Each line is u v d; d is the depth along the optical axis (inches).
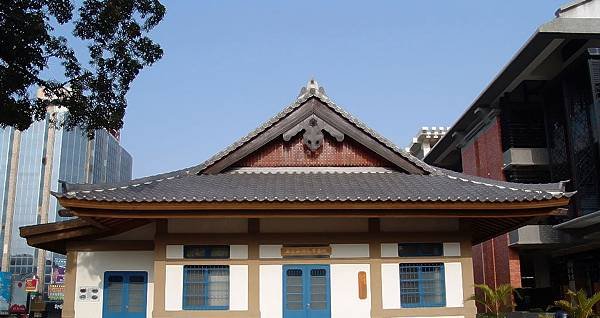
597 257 1165.1
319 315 595.2
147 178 630.5
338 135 693.3
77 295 632.4
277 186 608.1
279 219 620.1
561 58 1104.8
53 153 3927.2
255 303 593.9
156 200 541.0
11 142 3939.5
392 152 692.7
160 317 586.9
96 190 567.5
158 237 607.5
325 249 612.4
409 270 616.4
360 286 604.4
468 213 584.7
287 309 595.2
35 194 3853.3
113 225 632.4
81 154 4047.7
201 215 567.2
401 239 619.8
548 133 1196.5
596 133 1019.9
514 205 566.9
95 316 628.7
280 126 690.8
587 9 1032.2
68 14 575.2
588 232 1049.5
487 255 1337.4
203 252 609.3
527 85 1203.9
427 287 613.3
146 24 604.4
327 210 567.5
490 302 647.1
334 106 694.5
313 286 603.5
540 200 565.6
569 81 1100.5
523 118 1237.7
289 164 692.1
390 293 605.0
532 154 1205.7
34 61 557.3
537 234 1132.5
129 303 633.6
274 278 602.5
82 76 591.8
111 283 638.5
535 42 1017.5
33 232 632.4
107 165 4360.2
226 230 615.2
